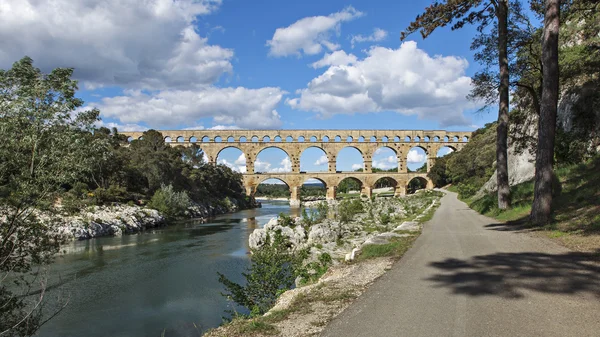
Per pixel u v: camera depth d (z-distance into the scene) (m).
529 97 45.56
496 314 7.85
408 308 8.67
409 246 17.22
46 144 13.58
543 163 20.17
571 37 36.66
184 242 44.47
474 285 10.05
